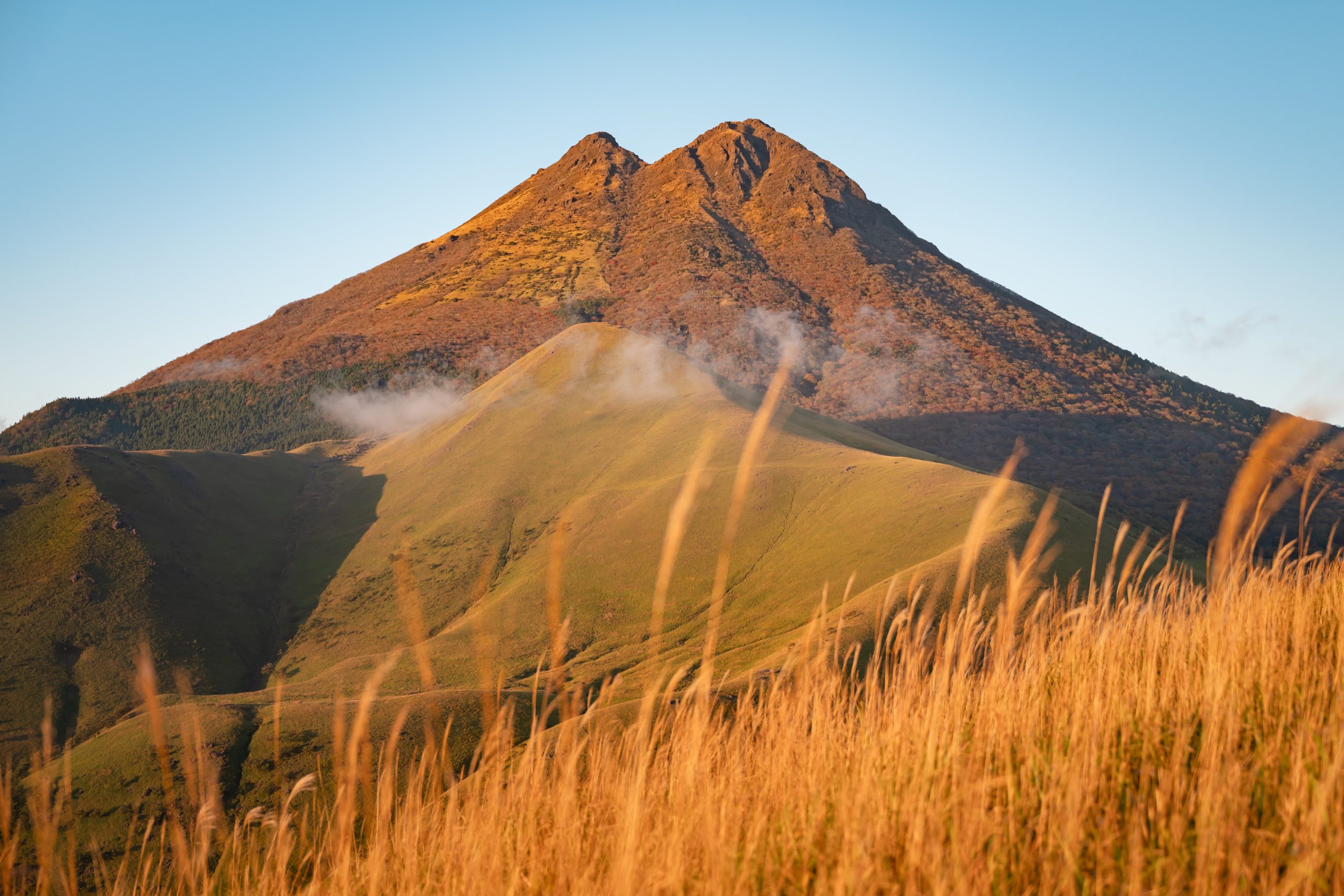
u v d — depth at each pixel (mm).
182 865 3209
